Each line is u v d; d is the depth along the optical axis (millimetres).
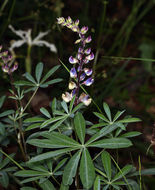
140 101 989
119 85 1033
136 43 1269
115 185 471
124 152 661
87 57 473
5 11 1164
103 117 495
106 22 1158
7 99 727
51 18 1054
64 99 486
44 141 458
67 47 935
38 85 548
